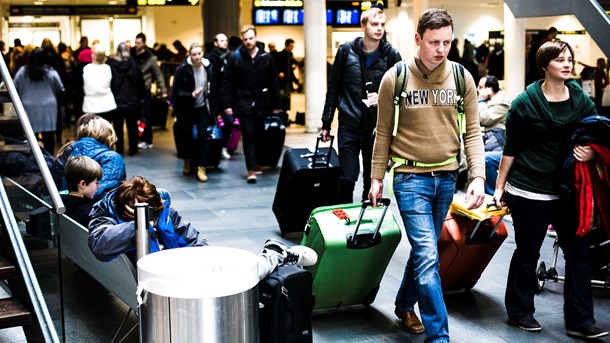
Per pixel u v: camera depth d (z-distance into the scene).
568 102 5.11
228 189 10.35
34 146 4.56
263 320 4.40
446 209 5.05
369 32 6.79
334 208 5.49
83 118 6.54
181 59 21.16
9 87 5.08
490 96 9.50
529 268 5.36
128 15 27.61
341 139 6.96
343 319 5.54
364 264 5.39
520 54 13.24
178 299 3.42
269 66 10.67
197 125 11.05
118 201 4.44
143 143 14.61
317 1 15.70
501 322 5.48
